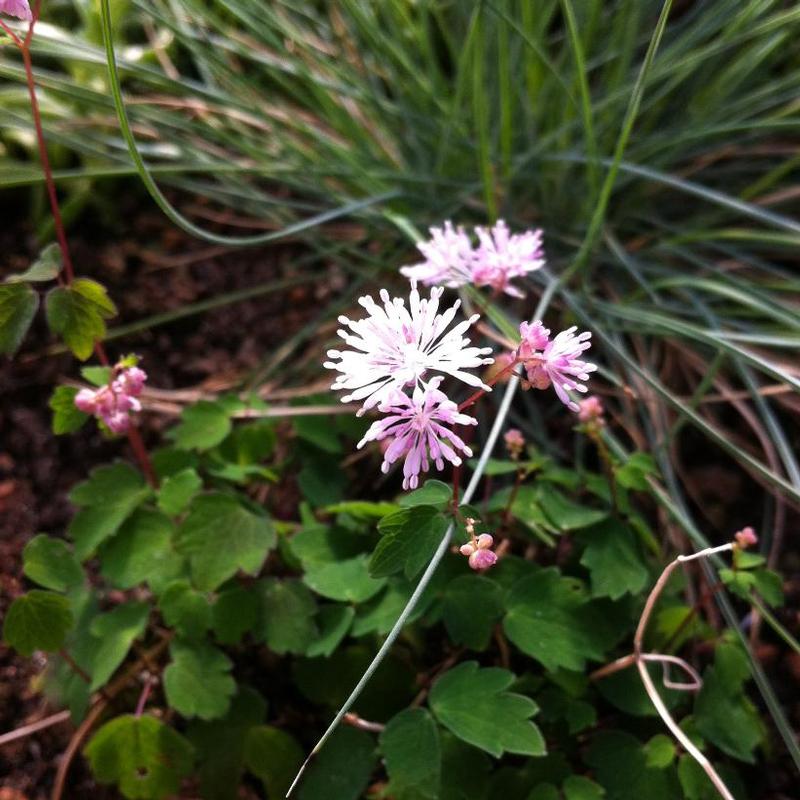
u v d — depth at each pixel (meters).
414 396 0.12
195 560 0.16
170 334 0.22
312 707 0.17
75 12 0.25
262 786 0.16
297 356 0.21
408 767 0.14
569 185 0.23
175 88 0.20
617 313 0.19
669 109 0.24
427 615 0.16
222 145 0.24
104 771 0.15
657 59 0.23
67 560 0.16
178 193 0.24
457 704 0.14
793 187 0.23
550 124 0.23
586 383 0.21
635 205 0.23
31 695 0.17
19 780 0.17
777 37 0.21
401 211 0.20
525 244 0.15
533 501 0.16
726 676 0.15
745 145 0.24
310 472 0.18
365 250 0.23
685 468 0.20
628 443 0.20
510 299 0.21
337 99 0.23
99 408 0.15
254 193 0.22
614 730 0.15
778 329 0.20
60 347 0.21
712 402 0.21
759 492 0.20
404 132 0.24
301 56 0.23
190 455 0.17
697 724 0.15
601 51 0.24
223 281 0.23
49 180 0.15
